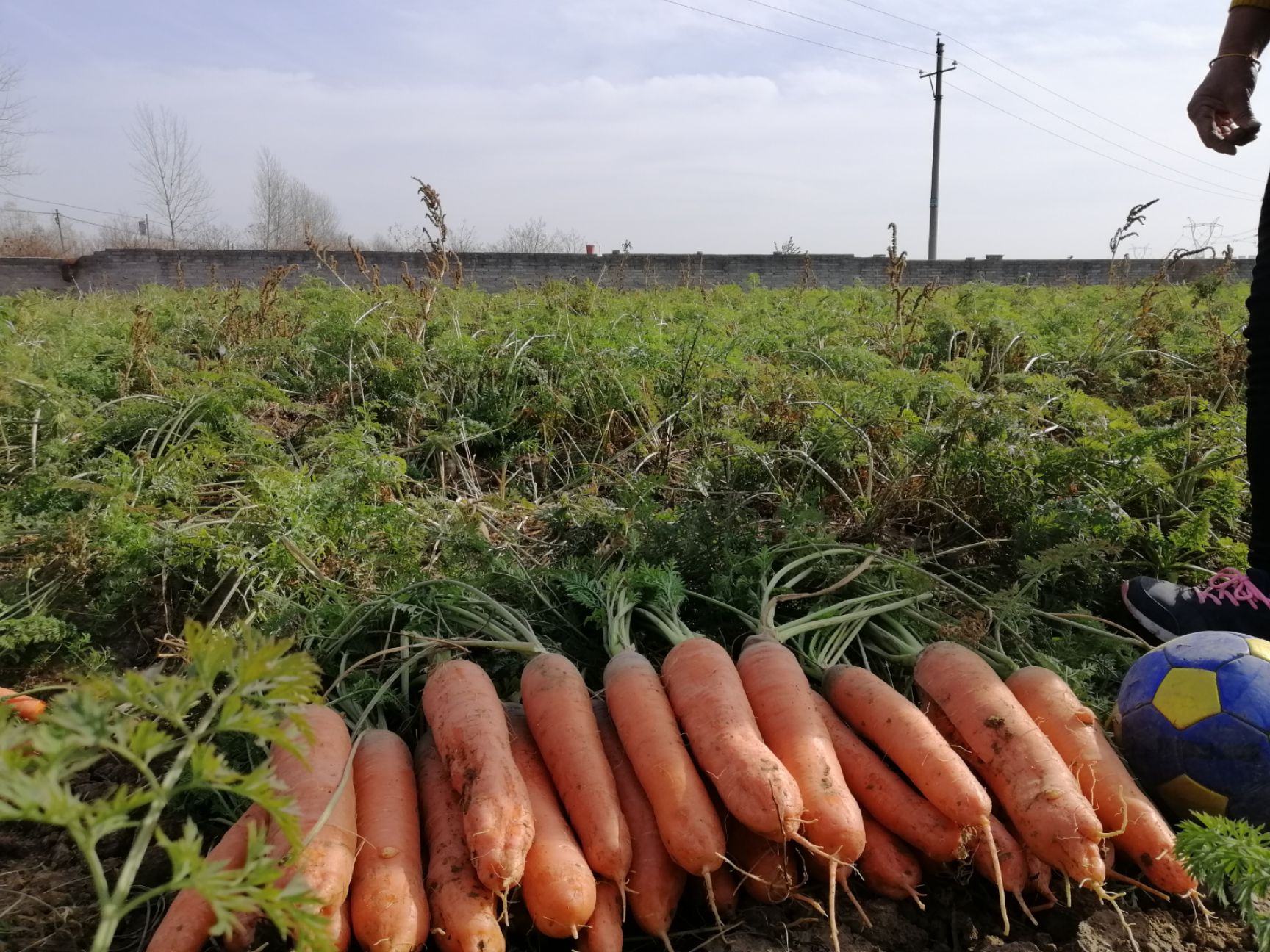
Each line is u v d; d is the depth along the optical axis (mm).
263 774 1407
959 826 2264
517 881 2021
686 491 5004
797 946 2117
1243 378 6066
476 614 3215
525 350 6738
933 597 3475
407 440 5805
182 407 5496
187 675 1646
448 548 3740
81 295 13141
